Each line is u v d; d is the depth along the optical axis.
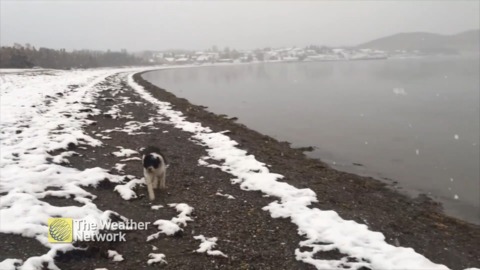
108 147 12.02
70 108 17.78
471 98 36.56
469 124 23.55
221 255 6.21
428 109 30.27
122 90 31.75
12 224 6.19
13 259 5.35
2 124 13.11
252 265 6.05
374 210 9.05
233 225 7.36
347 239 6.84
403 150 17.08
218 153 12.27
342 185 10.90
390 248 6.71
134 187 8.79
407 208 9.82
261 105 32.75
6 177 8.23
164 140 13.68
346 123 24.06
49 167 9.04
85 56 104.00
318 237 6.93
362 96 40.44
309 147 17.09
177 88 50.09
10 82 29.00
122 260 5.87
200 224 7.31
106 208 7.59
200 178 9.91
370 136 20.09
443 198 11.31
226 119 22.14
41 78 36.53
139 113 19.22
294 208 8.18
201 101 35.16
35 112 15.85
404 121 24.91
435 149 17.28
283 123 23.78
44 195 7.58
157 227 7.02
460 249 7.41
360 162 15.05
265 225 7.45
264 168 10.82
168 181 9.51
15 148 10.38
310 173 11.69
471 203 10.91
